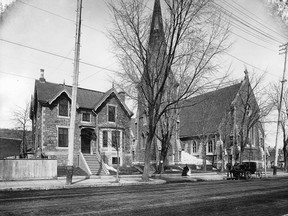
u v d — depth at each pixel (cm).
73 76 2214
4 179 2311
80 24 2261
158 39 2772
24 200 1308
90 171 3083
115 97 3706
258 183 2419
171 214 997
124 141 3672
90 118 3516
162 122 3569
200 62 2441
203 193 1614
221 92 5891
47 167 2464
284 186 2106
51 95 3409
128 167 3566
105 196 1459
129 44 2477
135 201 1286
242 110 5356
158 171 3400
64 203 1219
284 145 5125
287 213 1038
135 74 2780
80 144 3391
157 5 2975
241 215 994
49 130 3231
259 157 5453
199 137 5403
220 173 3931
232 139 5200
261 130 5334
